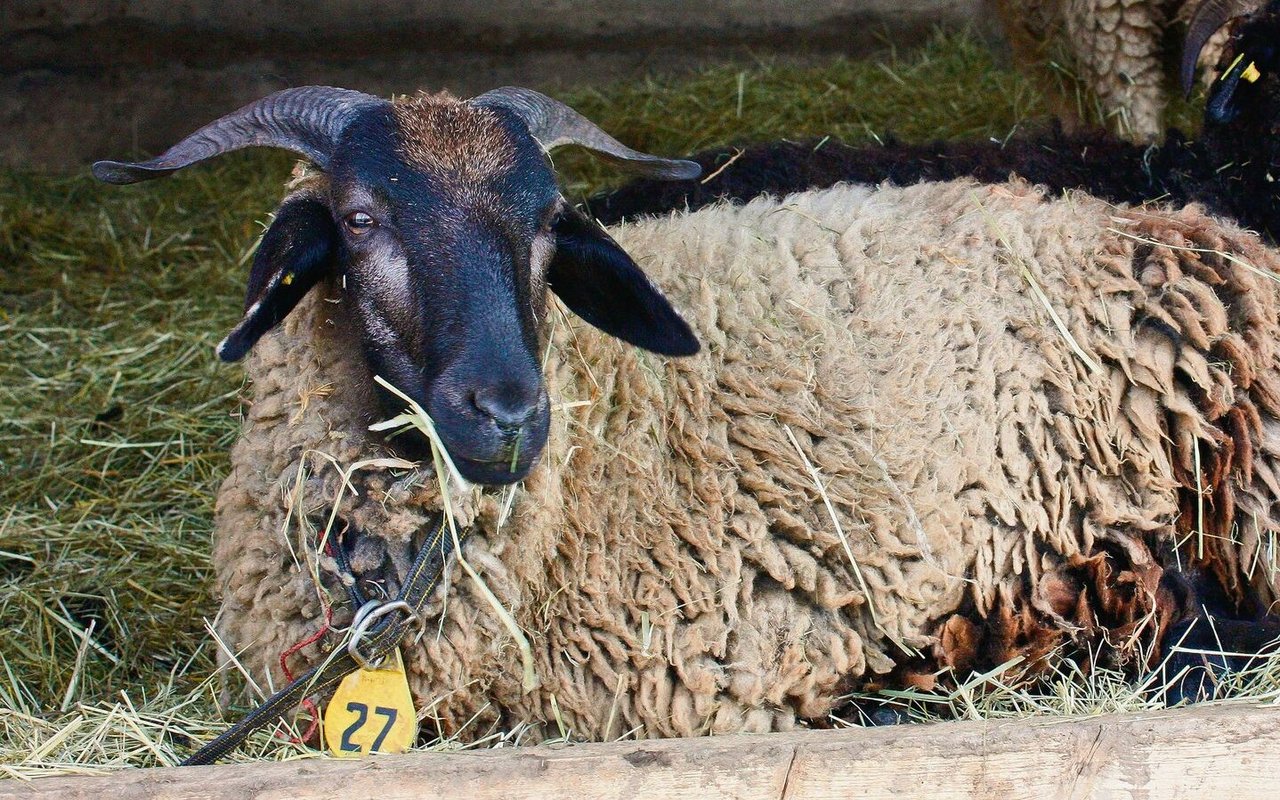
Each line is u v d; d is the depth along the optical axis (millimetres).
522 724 2029
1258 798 1792
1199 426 2127
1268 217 2492
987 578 2092
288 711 2002
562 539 2027
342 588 1988
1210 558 2166
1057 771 1784
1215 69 2650
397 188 1908
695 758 1769
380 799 1751
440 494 1968
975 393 2113
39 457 2588
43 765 1925
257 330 1894
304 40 4277
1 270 3277
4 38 4051
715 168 2514
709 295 2119
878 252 2168
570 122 2041
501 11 4352
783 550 2062
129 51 4168
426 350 1891
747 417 2082
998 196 2234
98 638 2287
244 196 3723
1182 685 2121
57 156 4156
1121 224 2199
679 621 2037
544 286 1985
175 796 1743
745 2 4414
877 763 1773
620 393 2066
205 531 2457
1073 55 3188
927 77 4078
